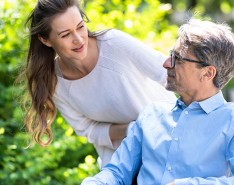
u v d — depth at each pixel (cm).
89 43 360
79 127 391
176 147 312
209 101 312
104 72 362
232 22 1313
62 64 368
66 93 376
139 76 368
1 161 511
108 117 379
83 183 321
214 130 308
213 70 307
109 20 558
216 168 304
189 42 306
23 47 523
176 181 299
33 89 374
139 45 359
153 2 623
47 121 382
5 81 545
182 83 313
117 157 334
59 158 522
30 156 510
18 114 511
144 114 333
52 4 340
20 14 523
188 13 335
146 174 321
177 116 321
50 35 347
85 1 626
